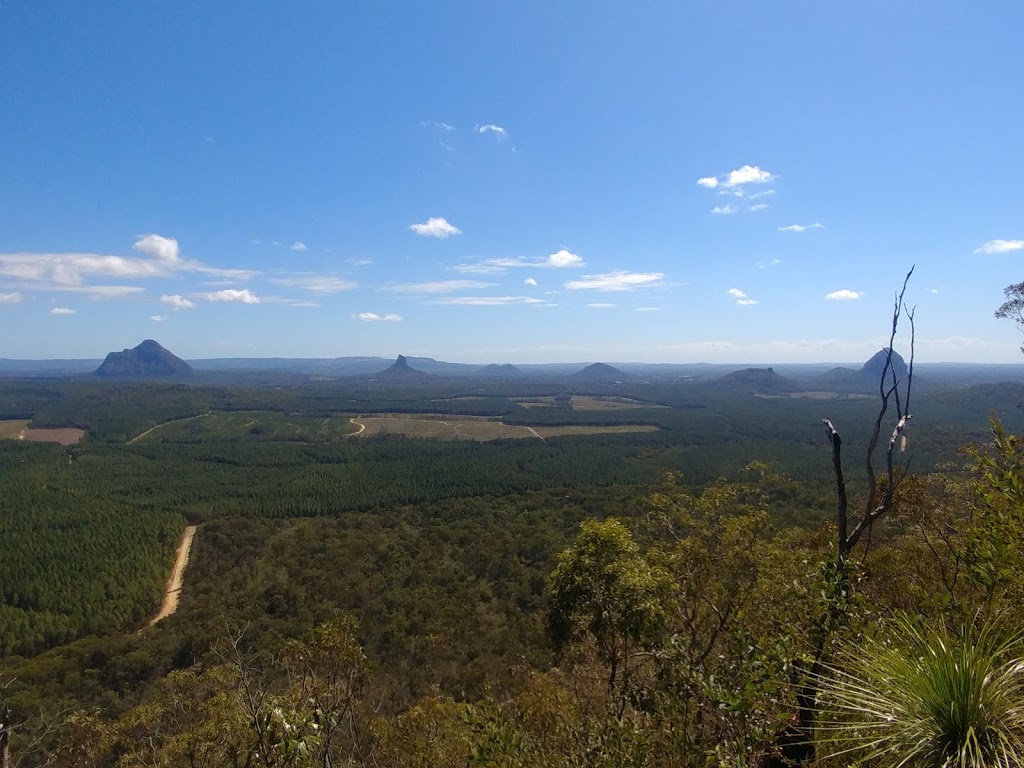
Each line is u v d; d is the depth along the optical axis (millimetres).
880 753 3990
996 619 5043
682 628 10719
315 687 7320
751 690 4902
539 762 6930
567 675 12773
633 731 6496
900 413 6836
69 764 10539
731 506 12250
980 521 7016
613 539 12320
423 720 12070
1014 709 3740
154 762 10070
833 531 11977
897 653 4457
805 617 6094
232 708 9398
